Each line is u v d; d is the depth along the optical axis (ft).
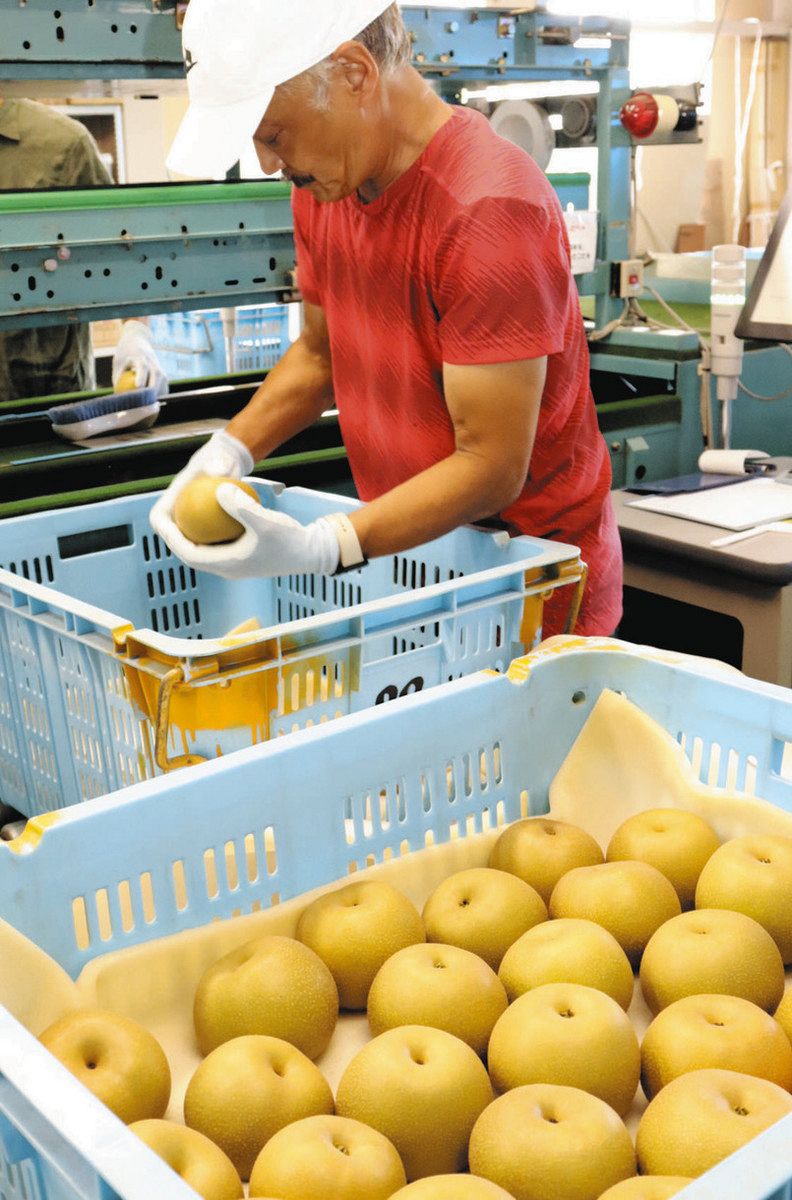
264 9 3.59
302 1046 2.97
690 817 3.67
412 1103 2.62
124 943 3.19
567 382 4.73
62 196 5.78
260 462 6.25
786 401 9.20
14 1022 2.13
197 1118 2.69
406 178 4.18
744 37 13.12
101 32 6.06
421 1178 2.59
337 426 7.14
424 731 3.66
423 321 4.45
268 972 2.96
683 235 13.66
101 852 3.09
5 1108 2.02
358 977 3.19
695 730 3.87
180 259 6.28
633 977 3.28
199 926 3.30
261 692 3.90
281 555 4.18
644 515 6.94
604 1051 2.73
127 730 4.05
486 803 3.92
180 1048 3.11
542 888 3.58
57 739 4.53
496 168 4.09
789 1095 2.57
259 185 6.39
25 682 4.64
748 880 3.29
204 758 3.87
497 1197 2.28
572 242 8.36
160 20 6.21
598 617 5.34
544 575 4.66
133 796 3.12
